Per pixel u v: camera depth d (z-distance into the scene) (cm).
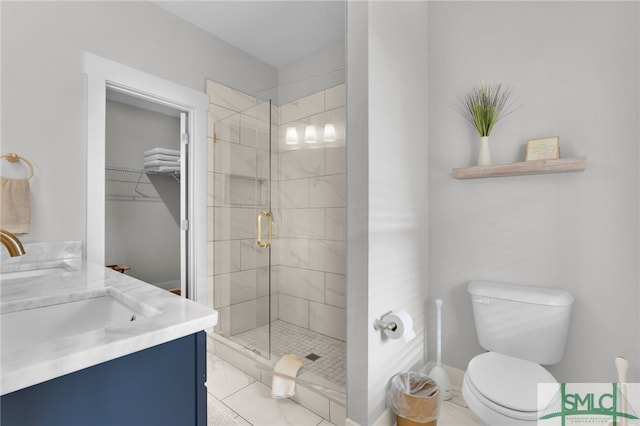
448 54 196
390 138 160
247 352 214
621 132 146
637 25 142
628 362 145
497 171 165
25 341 88
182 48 236
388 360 157
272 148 242
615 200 147
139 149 356
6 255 151
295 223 254
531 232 169
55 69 173
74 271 134
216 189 255
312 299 252
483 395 119
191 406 76
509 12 175
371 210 144
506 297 158
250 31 253
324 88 230
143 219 363
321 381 175
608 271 149
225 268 247
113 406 63
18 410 52
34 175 165
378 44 150
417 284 188
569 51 158
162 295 95
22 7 163
